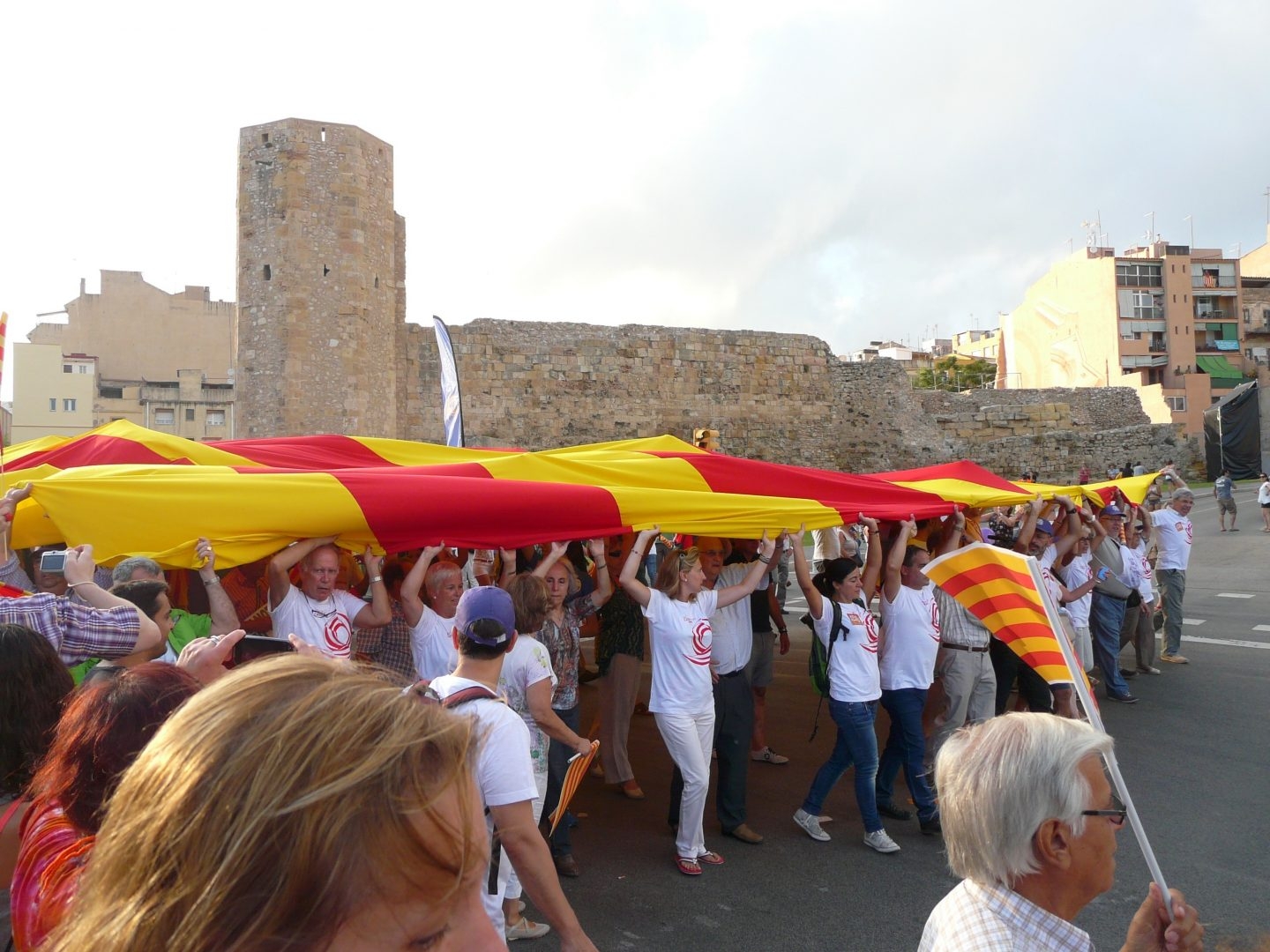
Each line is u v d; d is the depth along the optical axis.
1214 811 6.62
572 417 31.16
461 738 1.23
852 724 5.99
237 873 1.02
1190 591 17.06
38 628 3.24
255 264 24.91
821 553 10.61
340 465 7.54
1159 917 2.33
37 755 2.65
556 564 5.88
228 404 50.12
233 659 3.26
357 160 25.58
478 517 5.49
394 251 28.19
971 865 2.19
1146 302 64.06
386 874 1.07
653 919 5.07
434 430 29.03
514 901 4.82
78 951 1.10
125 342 52.84
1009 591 3.27
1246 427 43.78
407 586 5.34
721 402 33.56
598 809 6.93
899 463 35.31
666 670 5.61
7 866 2.59
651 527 5.83
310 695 1.16
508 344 30.38
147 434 7.02
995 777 2.15
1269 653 11.98
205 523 4.81
